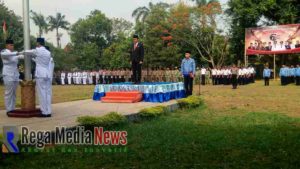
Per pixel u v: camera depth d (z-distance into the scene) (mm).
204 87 29281
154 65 44281
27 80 10469
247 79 33688
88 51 58500
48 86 10297
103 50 61062
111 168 5891
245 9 40844
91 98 17438
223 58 45656
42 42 10398
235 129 9008
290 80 32844
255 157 6418
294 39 37000
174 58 43750
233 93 21500
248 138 7848
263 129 8969
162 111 11250
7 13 45000
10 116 10289
